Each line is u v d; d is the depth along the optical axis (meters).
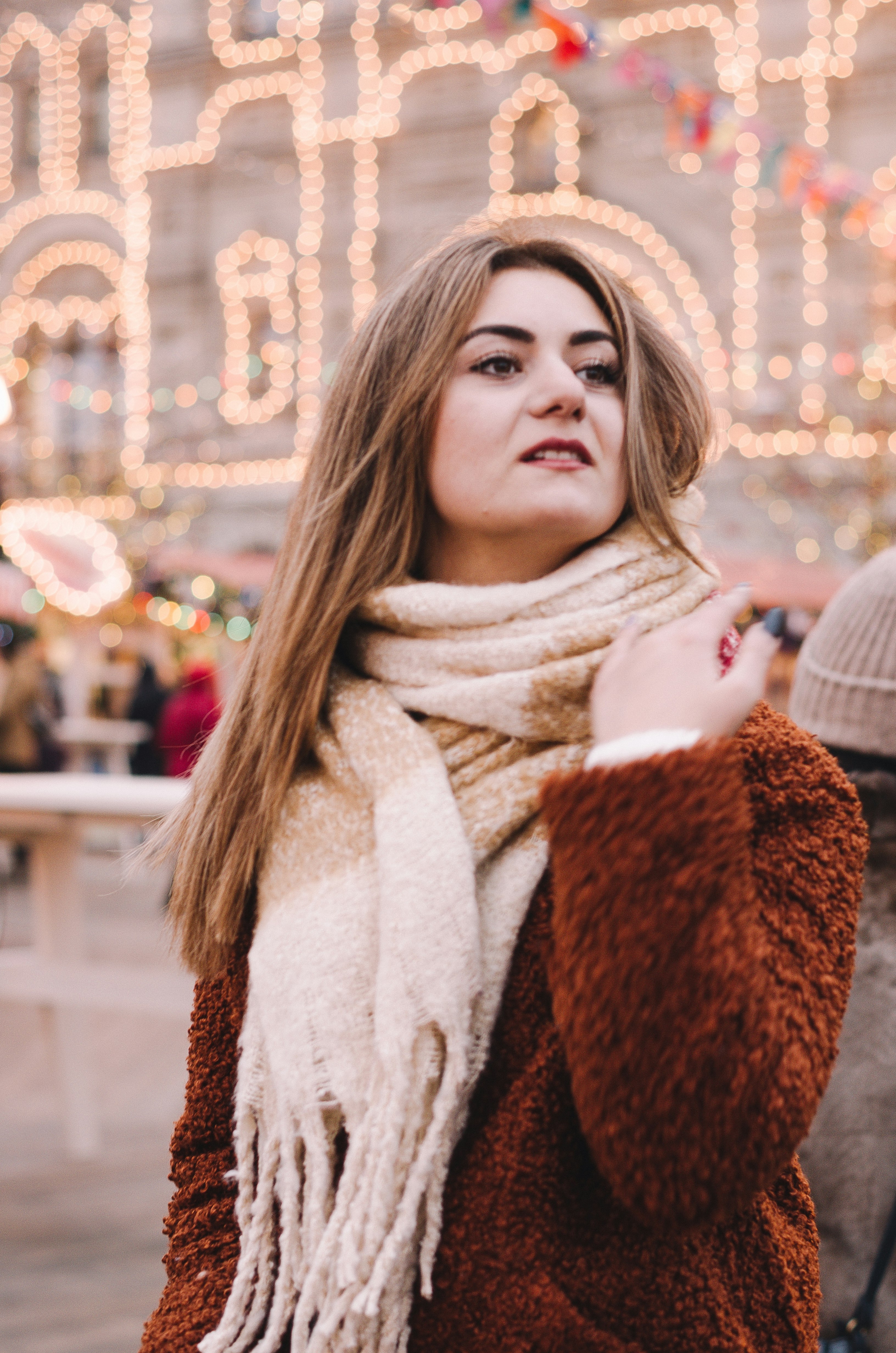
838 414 14.30
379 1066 0.89
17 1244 3.23
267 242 17.19
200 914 1.08
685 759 0.80
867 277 14.62
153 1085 4.70
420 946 0.88
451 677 0.98
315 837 0.99
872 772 1.45
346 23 16.55
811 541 14.51
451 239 1.12
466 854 0.90
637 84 7.44
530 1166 0.87
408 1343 0.88
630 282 1.09
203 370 17.52
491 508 1.00
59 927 3.75
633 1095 0.77
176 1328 0.95
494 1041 0.91
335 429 1.08
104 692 14.48
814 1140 1.46
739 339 15.01
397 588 1.02
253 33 17.30
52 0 18.23
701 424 1.08
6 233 18.58
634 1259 0.88
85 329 18.31
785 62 14.71
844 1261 1.43
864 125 14.58
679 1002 0.76
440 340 1.00
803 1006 0.80
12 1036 5.42
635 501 1.02
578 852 0.81
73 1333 2.71
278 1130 0.94
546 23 6.85
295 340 17.16
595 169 15.55
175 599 9.41
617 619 0.95
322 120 16.80
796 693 1.57
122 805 3.48
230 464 17.09
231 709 1.11
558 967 0.82
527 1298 0.86
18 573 9.73
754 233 14.98
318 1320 0.90
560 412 0.98
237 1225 1.01
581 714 0.93
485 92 15.94
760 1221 0.94
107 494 17.05
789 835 0.87
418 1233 0.89
